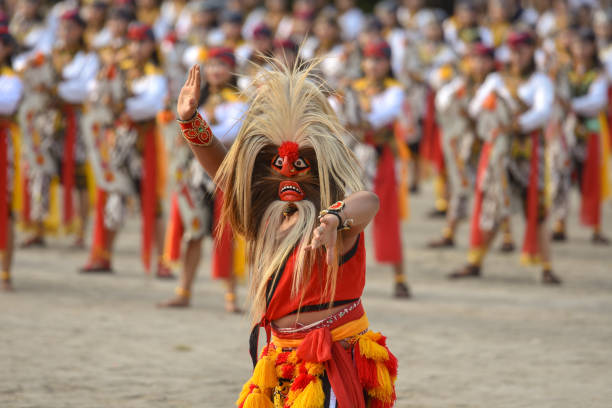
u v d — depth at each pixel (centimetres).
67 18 2547
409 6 4431
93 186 2698
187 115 929
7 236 2097
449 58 3641
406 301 2138
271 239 924
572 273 2486
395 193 2147
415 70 3666
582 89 2775
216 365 1548
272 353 943
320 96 945
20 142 2655
